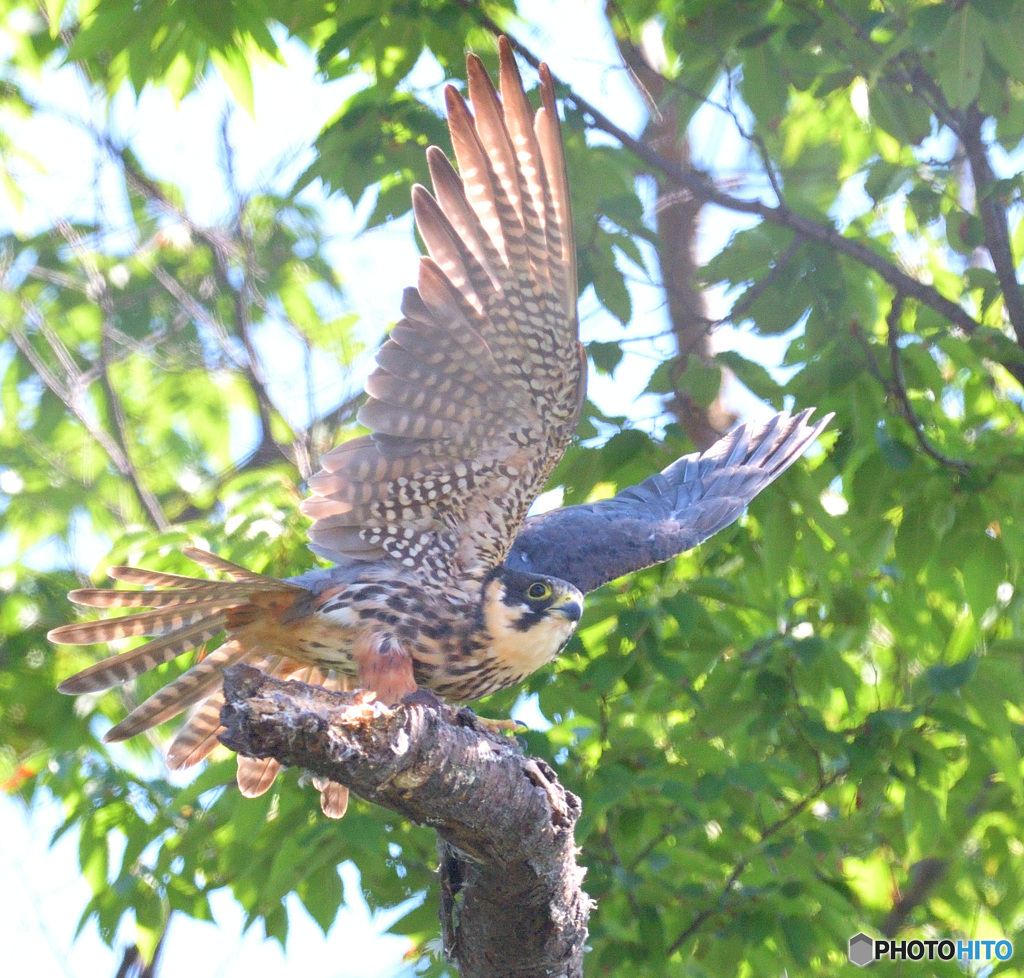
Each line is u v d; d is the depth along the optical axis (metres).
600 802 10.23
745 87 11.81
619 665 10.82
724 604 12.69
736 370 11.48
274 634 8.55
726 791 11.39
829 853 11.61
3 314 17.70
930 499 11.46
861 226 13.48
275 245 17.23
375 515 8.26
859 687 13.01
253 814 10.94
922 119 12.09
